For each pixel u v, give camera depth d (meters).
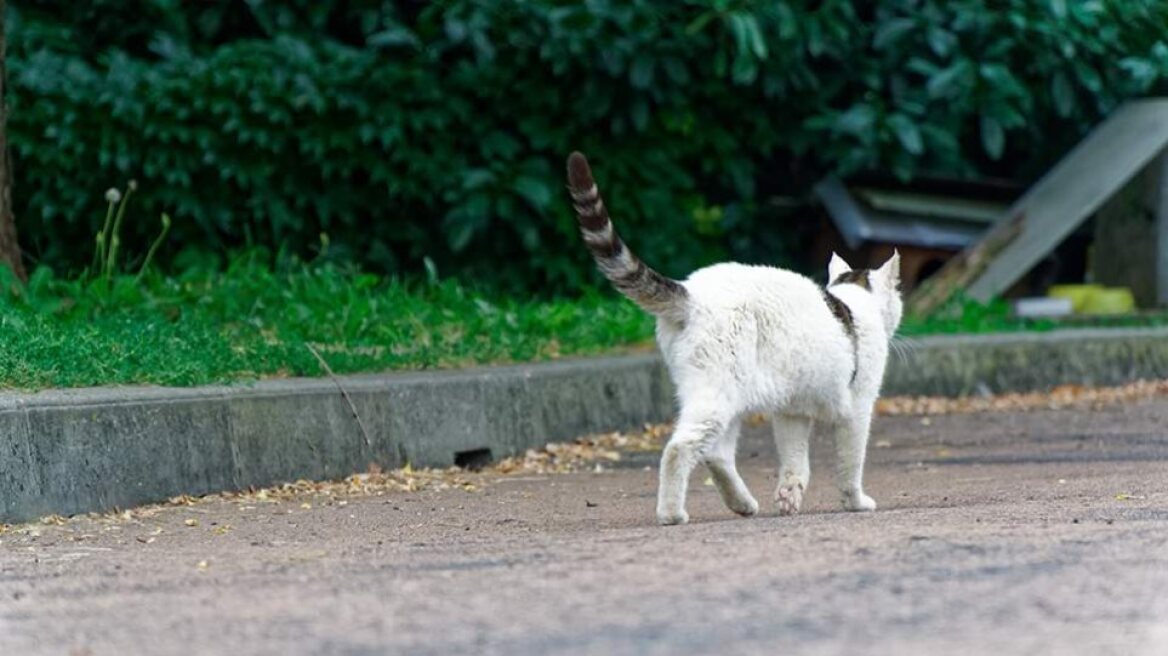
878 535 7.92
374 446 12.38
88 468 10.25
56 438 10.05
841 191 21.72
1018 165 23.48
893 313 10.66
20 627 6.60
